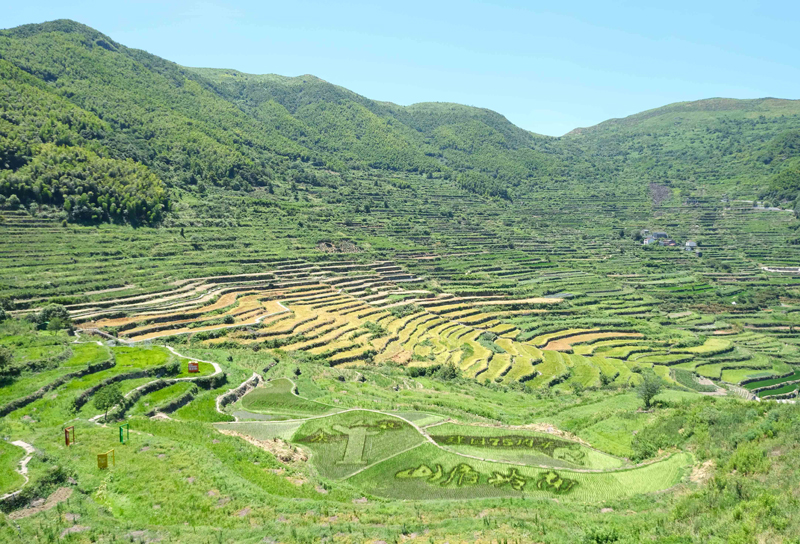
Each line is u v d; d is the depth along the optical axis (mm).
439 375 111250
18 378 69312
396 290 174625
